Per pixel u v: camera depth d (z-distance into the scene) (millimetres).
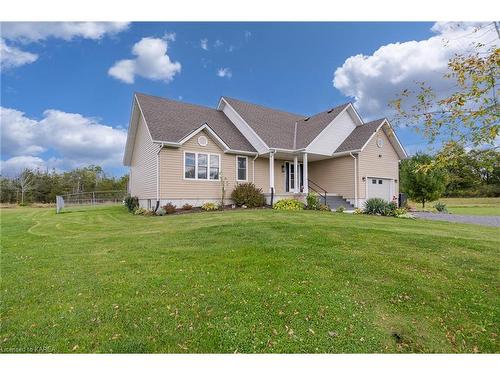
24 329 3383
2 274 5219
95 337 3246
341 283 4695
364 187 18781
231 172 17516
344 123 20281
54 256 6438
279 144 18000
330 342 3252
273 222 9836
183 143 15461
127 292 4344
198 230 8852
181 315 3682
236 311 3793
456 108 4539
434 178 24297
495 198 31328
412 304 4094
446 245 7098
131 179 20938
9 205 37812
